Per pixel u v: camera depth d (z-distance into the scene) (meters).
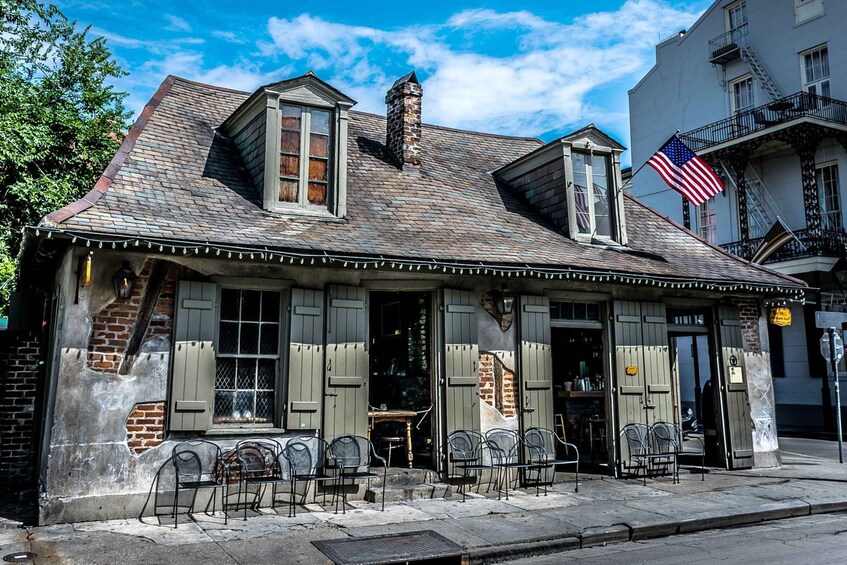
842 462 12.41
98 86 16.12
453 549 6.45
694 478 10.55
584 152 11.90
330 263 8.29
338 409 8.59
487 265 9.07
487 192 12.41
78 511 7.21
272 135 9.48
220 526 7.17
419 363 10.27
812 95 19.30
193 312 7.95
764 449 11.79
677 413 12.95
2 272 12.22
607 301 10.75
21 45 14.88
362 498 8.70
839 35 19.86
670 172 11.99
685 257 12.14
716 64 23.38
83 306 7.45
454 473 9.05
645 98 26.05
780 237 18.11
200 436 7.89
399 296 10.90
